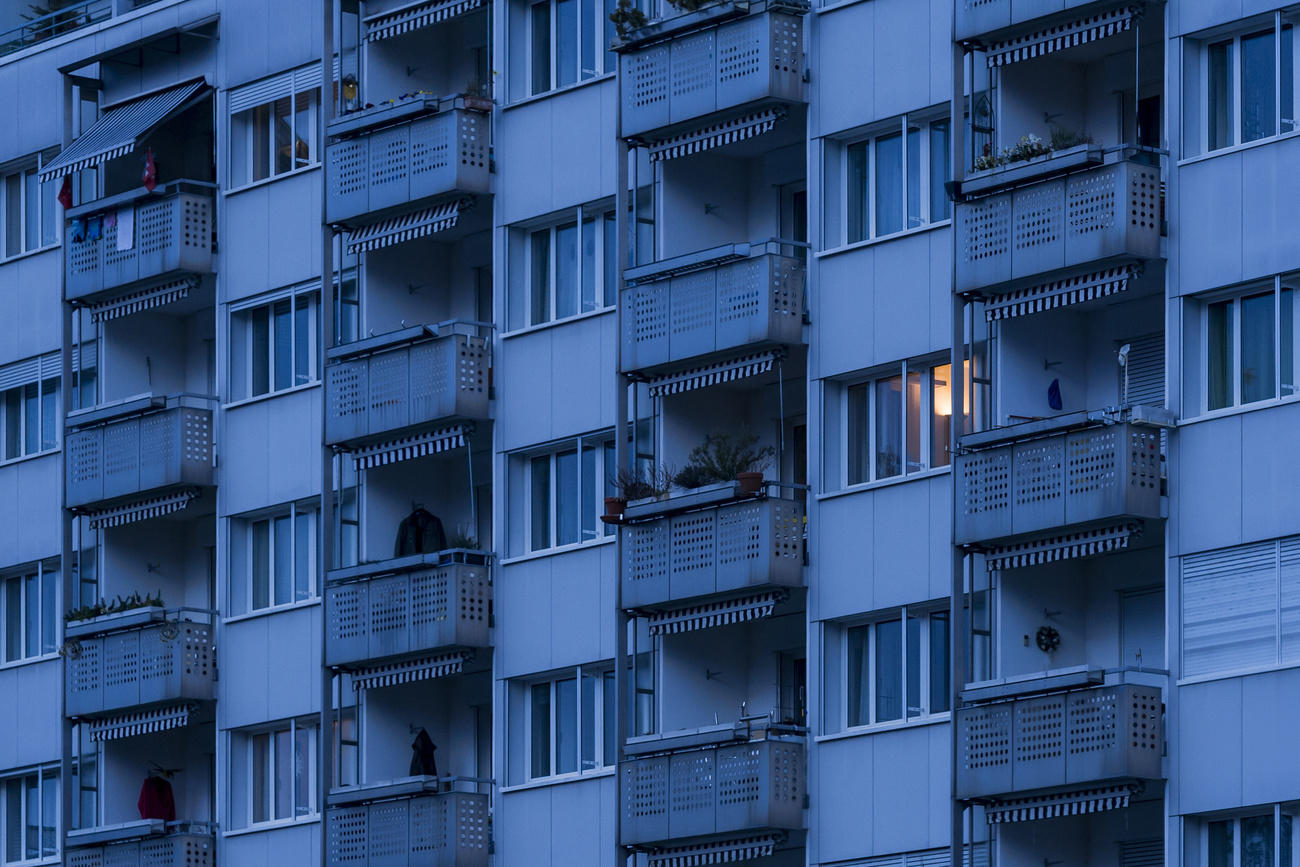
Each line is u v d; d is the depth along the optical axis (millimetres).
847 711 90438
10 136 119438
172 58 113688
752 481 91000
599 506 98000
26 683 116125
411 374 101500
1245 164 82750
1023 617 86250
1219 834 81625
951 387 87312
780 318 91562
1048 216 85000
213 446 109688
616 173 97438
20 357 118562
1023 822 85625
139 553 113625
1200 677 82062
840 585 90438
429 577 100062
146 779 111375
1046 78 88438
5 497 118188
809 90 92688
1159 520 83250
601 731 97000
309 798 105625
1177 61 84250
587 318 98500
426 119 102062
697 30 94250
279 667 106500
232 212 110312
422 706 103625
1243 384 82625
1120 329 87188
